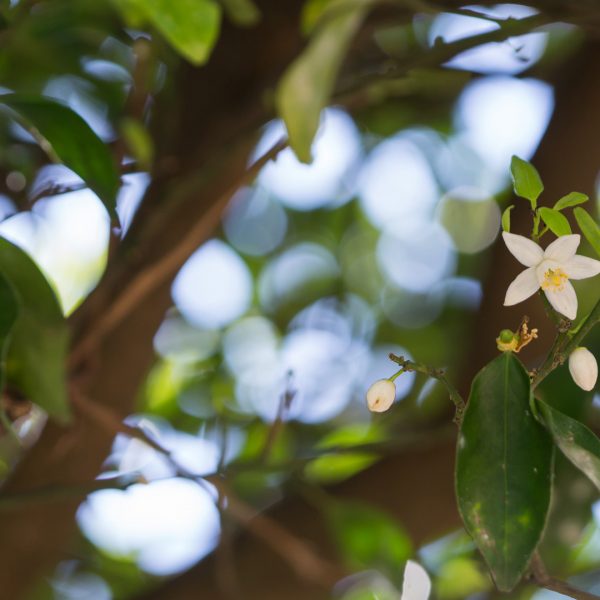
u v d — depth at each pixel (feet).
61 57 5.93
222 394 7.92
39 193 5.22
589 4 5.07
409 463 5.88
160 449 5.18
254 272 8.46
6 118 5.50
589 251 5.85
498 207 7.97
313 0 5.37
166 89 5.55
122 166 5.38
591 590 6.53
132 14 5.23
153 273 5.19
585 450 4.25
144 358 5.64
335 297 8.46
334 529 5.44
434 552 6.45
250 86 5.53
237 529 6.06
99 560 7.41
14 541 5.61
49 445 5.54
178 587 6.10
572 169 5.96
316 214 8.49
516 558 4.24
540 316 5.80
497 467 4.26
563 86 6.14
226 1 5.22
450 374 6.40
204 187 5.49
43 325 4.74
